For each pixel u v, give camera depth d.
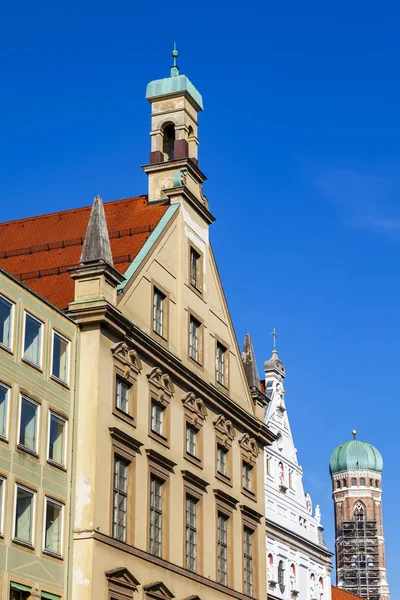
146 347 49.97
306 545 79.94
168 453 51.09
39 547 41.47
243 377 62.56
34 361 43.06
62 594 42.47
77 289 47.31
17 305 42.28
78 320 46.41
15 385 41.44
